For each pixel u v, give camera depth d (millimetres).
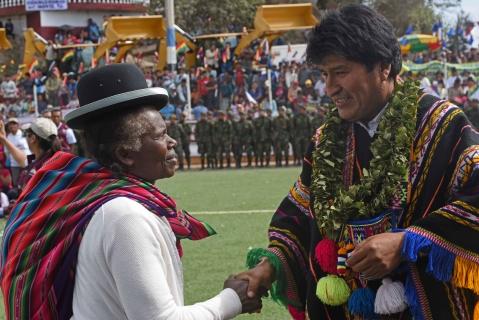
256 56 28781
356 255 2957
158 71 28109
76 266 2617
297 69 27641
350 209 3148
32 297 2650
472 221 2908
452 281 2975
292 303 3490
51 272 2625
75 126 2795
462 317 3021
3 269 2787
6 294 2752
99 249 2553
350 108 3125
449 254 2930
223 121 24812
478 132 3125
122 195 2629
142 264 2529
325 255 3195
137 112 2762
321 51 3027
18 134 13133
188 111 25984
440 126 3066
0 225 11578
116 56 31219
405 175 3086
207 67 29031
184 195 15547
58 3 37344
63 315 2645
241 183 17891
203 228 2982
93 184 2707
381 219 3109
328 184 3299
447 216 2934
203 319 2727
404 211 3084
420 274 3041
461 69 26234
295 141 24688
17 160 9062
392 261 2934
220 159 24875
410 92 3154
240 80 27734
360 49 2975
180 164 24625
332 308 3328
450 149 3033
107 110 2717
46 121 7316
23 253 2695
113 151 2754
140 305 2508
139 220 2570
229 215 12023
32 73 29125
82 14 39031
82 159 2816
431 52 30188
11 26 38875
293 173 20594
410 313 3145
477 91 24859
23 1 38281
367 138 3262
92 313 2590
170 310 2562
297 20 28969
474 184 2936
